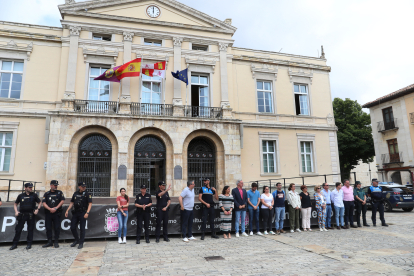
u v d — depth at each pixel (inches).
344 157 1358.3
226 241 343.9
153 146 678.5
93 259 262.1
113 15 693.3
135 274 217.6
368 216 570.9
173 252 287.9
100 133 643.5
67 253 287.0
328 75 879.1
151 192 661.9
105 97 683.4
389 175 1079.6
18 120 625.3
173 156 663.1
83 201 320.5
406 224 455.8
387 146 1101.1
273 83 818.2
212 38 762.8
